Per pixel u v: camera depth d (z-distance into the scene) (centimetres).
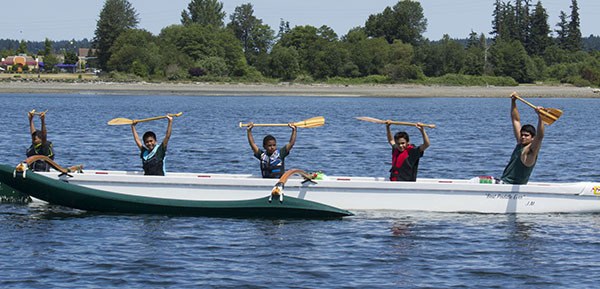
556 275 1689
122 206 2223
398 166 2292
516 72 18350
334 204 2250
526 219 2211
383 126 6500
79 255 1802
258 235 2008
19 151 4078
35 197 2269
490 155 4231
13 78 15550
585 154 4259
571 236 2028
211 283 1608
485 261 1792
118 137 4994
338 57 18075
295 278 1648
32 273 1658
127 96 12744
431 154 4253
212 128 6056
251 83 16662
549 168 3628
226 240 1956
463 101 12725
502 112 9419
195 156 4000
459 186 2244
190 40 18662
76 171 2334
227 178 2209
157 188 2231
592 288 1599
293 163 3781
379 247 1903
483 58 18925
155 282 1611
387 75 17525
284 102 11525
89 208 2245
